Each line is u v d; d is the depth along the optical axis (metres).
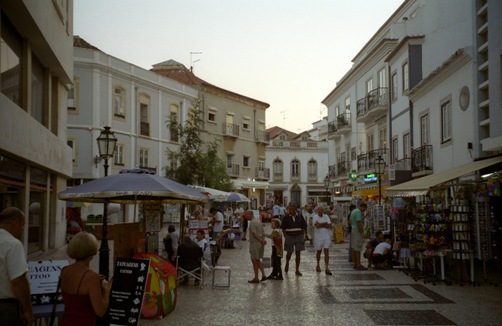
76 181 34.94
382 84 31.50
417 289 11.69
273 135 82.75
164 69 50.91
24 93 16.28
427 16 23.83
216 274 14.39
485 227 12.49
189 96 45.72
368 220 21.28
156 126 41.47
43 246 19.75
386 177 29.05
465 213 12.45
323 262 17.23
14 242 5.07
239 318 9.10
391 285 12.31
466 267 12.60
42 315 6.57
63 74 20.89
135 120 39.06
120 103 37.78
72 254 5.05
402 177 24.00
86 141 35.06
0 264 5.00
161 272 9.30
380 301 10.44
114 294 7.50
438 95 21.03
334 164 44.69
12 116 13.52
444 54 21.70
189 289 11.97
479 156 16.03
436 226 12.34
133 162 38.75
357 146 37.34
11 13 14.16
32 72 17.86
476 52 16.16
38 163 16.84
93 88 35.28
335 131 41.69
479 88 16.09
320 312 9.52
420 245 13.08
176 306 10.11
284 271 14.88
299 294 11.31
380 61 31.66
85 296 4.94
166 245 13.65
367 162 33.38
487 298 10.57
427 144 22.59
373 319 8.92
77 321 4.90
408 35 27.16
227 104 52.69
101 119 35.66
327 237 14.44
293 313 9.46
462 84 18.38
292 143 76.81
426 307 9.80
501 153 15.27
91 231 25.36
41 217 19.61
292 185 76.38
